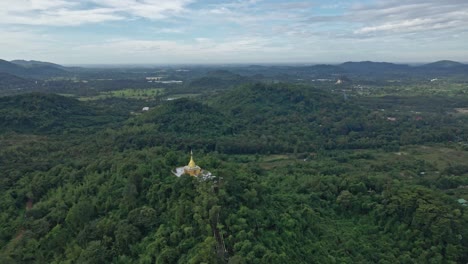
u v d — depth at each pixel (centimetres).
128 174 9544
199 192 7825
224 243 6738
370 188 10688
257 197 8375
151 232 7394
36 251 7775
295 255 7088
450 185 13525
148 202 8331
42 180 10731
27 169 11931
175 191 8206
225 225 7119
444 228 8169
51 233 8100
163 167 9706
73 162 12319
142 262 6606
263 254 6519
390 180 11394
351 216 9538
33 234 8144
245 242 6606
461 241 8200
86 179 10231
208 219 7056
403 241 8425
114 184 9350
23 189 10338
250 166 14238
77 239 7644
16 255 7606
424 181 13425
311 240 7881
